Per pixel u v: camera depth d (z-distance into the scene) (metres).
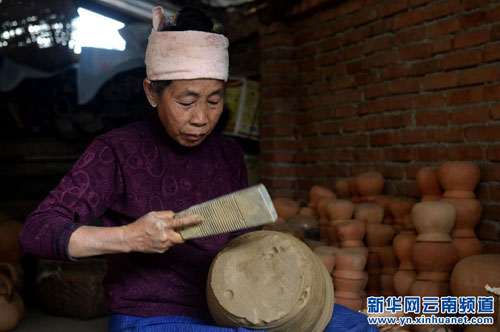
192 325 1.78
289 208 4.46
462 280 2.76
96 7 4.04
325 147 5.12
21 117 5.93
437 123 3.89
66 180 1.92
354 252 3.39
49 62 5.99
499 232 3.38
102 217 2.07
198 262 2.05
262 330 1.70
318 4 5.01
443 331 2.61
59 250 1.72
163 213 1.69
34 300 4.68
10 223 4.24
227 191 2.21
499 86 3.44
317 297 1.76
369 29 4.53
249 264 1.79
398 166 4.26
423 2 3.97
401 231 3.57
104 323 4.07
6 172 5.59
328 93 5.06
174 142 2.10
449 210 3.14
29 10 5.45
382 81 4.41
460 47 3.70
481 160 3.54
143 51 4.93
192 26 1.94
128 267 2.01
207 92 1.92
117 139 2.02
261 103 5.68
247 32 5.88
